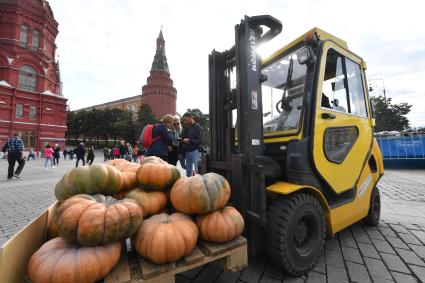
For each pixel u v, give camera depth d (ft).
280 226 7.67
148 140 16.06
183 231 5.87
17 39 111.04
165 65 246.06
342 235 11.65
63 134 119.14
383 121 102.83
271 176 8.98
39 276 4.66
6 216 14.80
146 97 230.68
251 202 8.11
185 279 7.91
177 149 20.03
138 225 5.73
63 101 120.16
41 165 59.82
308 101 9.19
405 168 46.01
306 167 8.63
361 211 11.27
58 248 5.08
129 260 5.95
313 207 8.54
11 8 110.73
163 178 7.29
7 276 4.54
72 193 6.28
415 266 8.71
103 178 6.54
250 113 8.77
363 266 8.72
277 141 9.82
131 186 7.64
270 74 11.67
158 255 5.42
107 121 176.96
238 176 8.38
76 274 4.67
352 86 11.78
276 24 9.08
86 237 4.95
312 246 8.48
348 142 10.70
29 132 107.04
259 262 8.98
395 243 10.68
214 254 6.16
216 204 6.62
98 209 5.29
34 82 112.78
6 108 100.53
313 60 9.13
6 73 103.96
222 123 10.61
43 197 20.17
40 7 119.75
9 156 31.30
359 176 11.01
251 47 9.07
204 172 10.55
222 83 10.87
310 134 8.86
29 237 5.71
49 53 126.62
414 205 17.75
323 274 8.21
